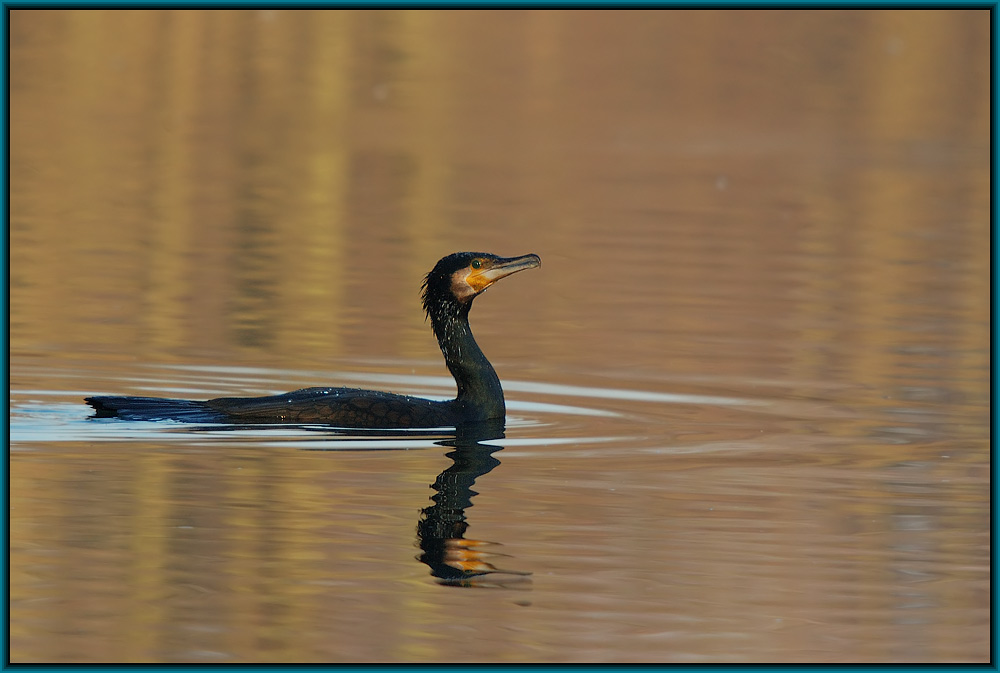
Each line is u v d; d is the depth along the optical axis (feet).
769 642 28.96
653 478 39.68
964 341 61.31
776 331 62.85
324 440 42.24
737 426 46.21
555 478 39.40
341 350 56.70
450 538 34.22
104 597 30.45
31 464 38.88
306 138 116.06
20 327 58.65
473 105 130.11
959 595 31.63
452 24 151.02
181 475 38.37
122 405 43.83
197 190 96.63
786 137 123.44
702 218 93.09
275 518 35.27
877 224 92.27
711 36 150.82
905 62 145.18
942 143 122.42
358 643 28.48
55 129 113.80
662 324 64.03
